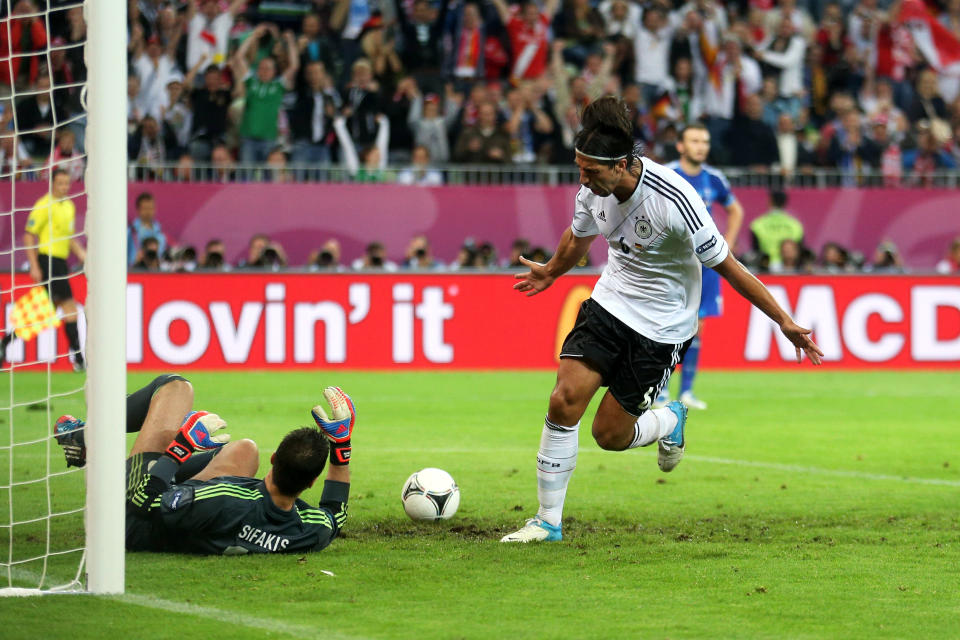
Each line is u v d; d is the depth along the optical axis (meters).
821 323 55.56
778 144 63.50
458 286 53.50
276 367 51.88
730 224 39.97
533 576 16.50
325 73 60.62
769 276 55.09
